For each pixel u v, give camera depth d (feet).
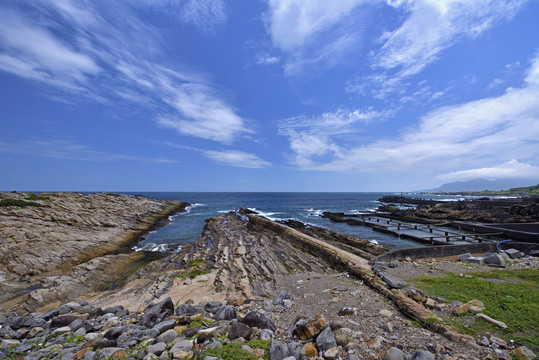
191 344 17.28
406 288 29.40
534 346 15.67
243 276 51.29
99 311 30.30
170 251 85.56
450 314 21.27
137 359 16.37
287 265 58.23
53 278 55.77
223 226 125.80
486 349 15.65
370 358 15.15
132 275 60.90
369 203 336.49
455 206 199.93
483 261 41.32
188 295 42.42
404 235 104.63
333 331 19.48
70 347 19.35
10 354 18.97
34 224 83.35
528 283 28.78
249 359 14.79
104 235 96.22
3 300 47.57
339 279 39.68
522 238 88.07
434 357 14.40
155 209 205.16
